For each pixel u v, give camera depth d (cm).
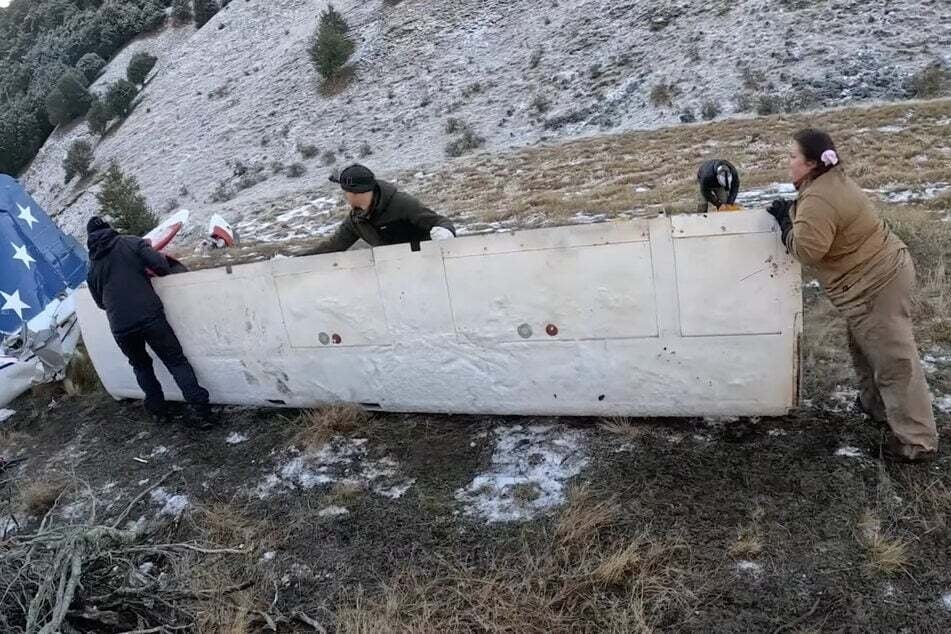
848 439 337
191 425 494
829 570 269
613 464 353
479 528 329
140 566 347
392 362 427
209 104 4222
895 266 289
